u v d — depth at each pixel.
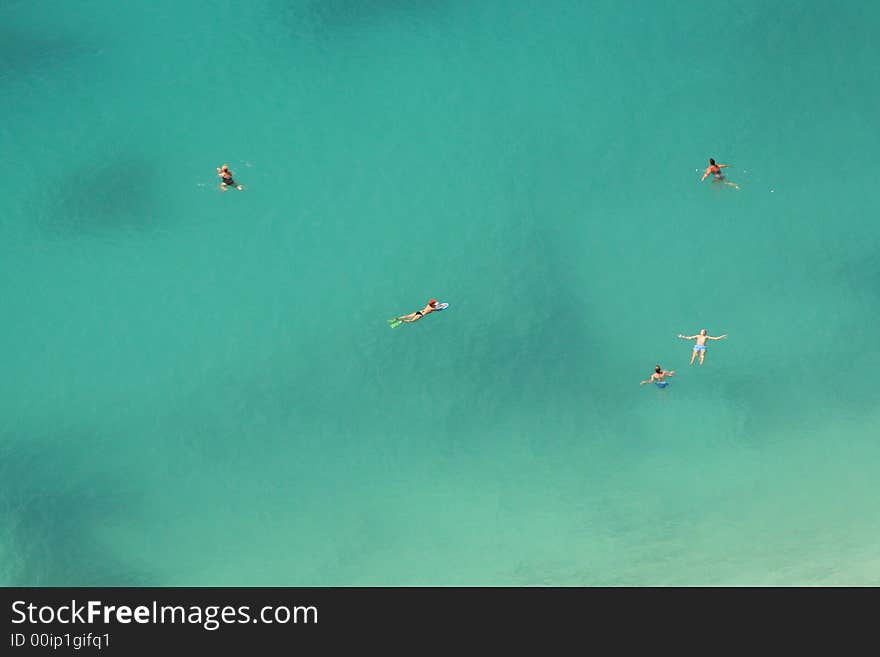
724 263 58.25
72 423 55.06
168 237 60.16
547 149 61.94
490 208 60.34
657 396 54.28
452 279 58.41
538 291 57.78
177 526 51.50
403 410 54.84
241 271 59.28
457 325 57.06
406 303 57.94
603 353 55.84
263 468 53.41
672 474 51.84
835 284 57.25
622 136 62.12
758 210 59.56
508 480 52.25
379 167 61.88
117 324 58.09
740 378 54.69
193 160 62.09
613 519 50.38
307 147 62.53
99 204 61.06
